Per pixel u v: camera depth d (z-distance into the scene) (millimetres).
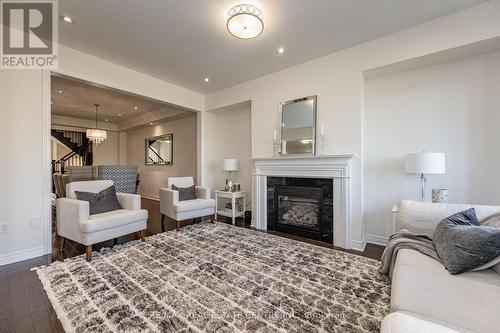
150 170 7449
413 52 2576
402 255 1634
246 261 2414
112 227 2625
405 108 2949
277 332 1405
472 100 2562
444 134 2717
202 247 2816
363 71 2941
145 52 3139
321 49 3064
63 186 4242
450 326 920
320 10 2285
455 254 1348
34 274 2162
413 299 1099
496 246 1254
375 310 1615
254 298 1753
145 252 2645
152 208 5508
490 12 2186
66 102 5531
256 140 3998
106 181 3266
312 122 3318
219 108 4707
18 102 2566
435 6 2236
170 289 1867
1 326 1479
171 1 2168
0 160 2443
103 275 2096
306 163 3336
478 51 2439
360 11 2303
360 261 2443
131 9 2281
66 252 2713
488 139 2488
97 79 3275
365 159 3221
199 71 3764
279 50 3080
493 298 1056
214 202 4043
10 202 2490
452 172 2674
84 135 8008
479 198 2531
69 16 2387
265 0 2146
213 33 2697
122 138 8461
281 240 3117
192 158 6039
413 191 2904
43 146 2717
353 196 2994
